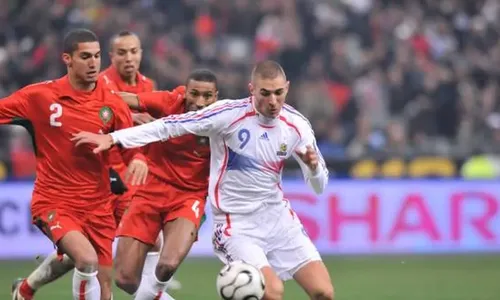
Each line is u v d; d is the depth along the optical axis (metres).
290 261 28.83
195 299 40.09
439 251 57.44
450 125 68.25
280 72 27.73
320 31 71.44
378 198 57.09
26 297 33.06
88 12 68.31
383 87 69.56
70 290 41.78
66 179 29.75
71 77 29.91
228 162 28.77
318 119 65.31
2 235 53.78
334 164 59.84
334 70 68.62
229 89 65.12
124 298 39.34
